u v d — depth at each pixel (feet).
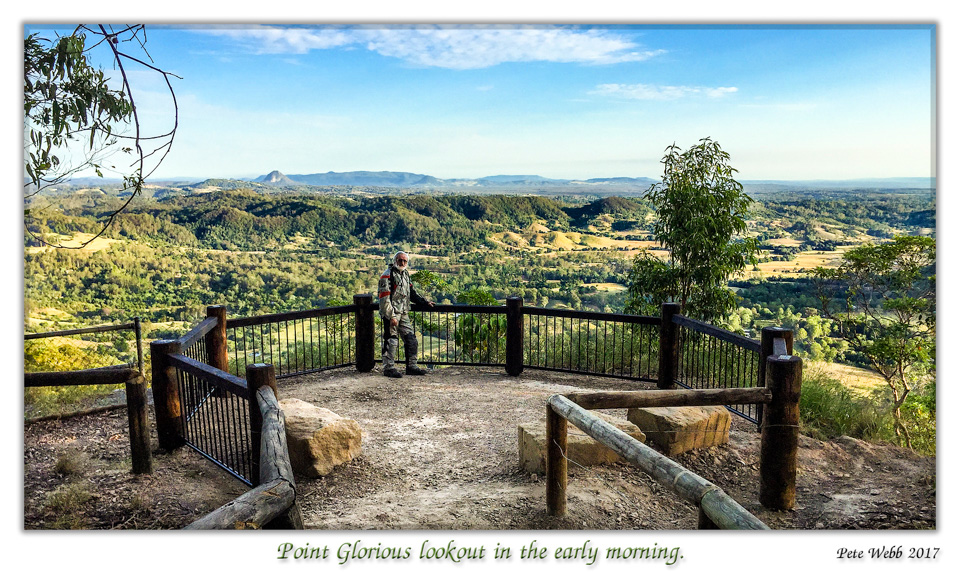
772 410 12.80
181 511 11.50
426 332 30.40
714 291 29.37
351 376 24.47
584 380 24.08
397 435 17.49
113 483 12.65
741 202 29.37
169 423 14.66
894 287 28.27
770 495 12.99
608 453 14.55
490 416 19.26
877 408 21.11
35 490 12.26
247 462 13.78
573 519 11.88
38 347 20.56
